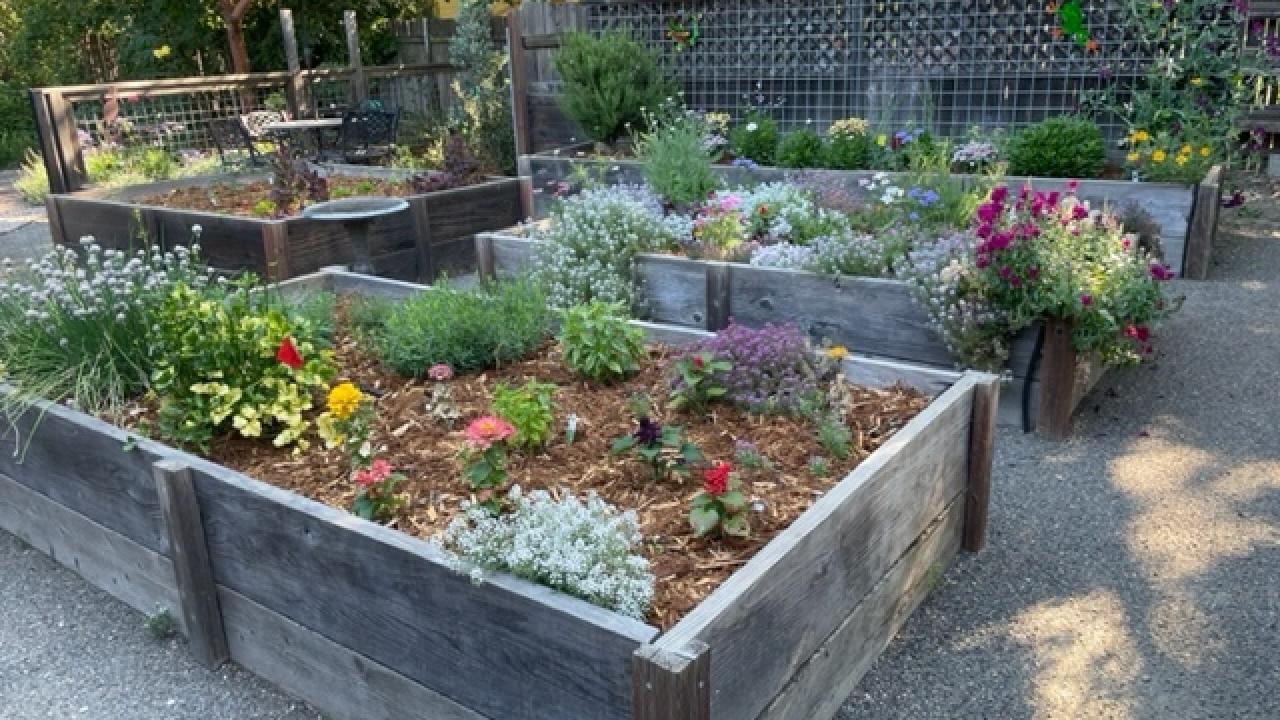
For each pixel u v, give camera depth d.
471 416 3.27
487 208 7.20
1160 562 3.09
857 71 8.10
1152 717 2.42
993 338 3.96
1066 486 3.59
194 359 3.14
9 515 3.47
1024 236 3.83
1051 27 7.20
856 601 2.48
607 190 6.13
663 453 2.79
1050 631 2.77
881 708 2.47
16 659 2.80
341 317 4.33
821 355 3.41
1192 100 6.80
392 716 2.36
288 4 14.20
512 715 2.09
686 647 1.79
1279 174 8.45
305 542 2.39
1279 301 5.54
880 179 6.02
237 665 2.76
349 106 10.75
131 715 2.55
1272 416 4.11
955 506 3.07
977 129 7.06
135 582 2.98
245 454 3.06
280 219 6.07
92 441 2.91
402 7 15.06
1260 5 7.47
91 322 3.44
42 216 9.61
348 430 2.96
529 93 9.45
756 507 2.56
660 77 8.72
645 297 5.04
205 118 10.43
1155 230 5.22
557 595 1.96
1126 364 4.53
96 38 16.44
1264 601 2.86
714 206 5.57
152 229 6.77
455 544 2.18
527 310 3.95
